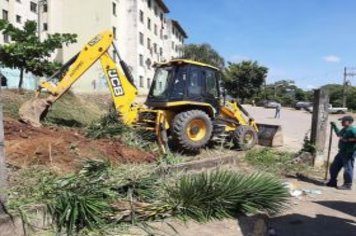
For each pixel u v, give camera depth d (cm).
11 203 562
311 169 1151
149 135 1106
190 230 627
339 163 978
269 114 4406
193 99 1195
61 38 1381
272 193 746
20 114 1064
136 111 1173
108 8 4434
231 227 650
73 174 699
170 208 667
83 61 1160
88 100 1884
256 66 7212
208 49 6512
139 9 4909
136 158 913
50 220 568
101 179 675
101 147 909
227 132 1353
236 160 1089
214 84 1261
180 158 1016
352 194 924
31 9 4712
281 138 1553
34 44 1341
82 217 580
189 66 1191
